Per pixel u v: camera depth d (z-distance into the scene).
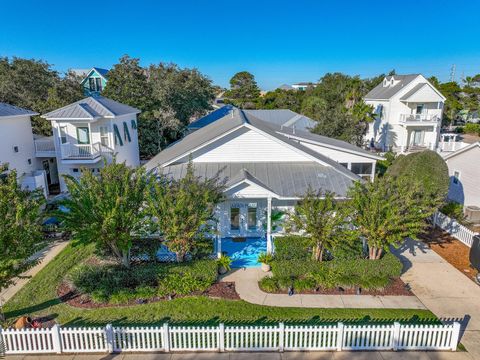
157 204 12.78
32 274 13.62
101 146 24.88
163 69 44.69
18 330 9.26
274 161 17.72
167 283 12.34
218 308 11.35
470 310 11.41
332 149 20.78
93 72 50.44
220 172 16.66
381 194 12.80
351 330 9.39
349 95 44.44
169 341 9.47
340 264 13.08
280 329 9.33
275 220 17.16
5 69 35.94
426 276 13.72
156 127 36.94
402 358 9.20
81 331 9.32
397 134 40.06
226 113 43.72
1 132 21.52
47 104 31.73
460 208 19.78
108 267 13.49
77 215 11.67
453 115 59.22
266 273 13.91
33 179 21.62
